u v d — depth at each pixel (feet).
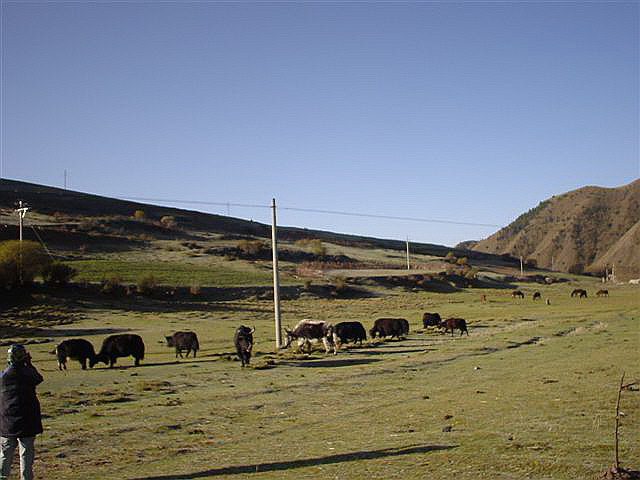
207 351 112.27
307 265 373.40
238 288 264.52
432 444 39.04
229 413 53.31
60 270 225.35
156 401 59.72
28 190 556.10
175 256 346.33
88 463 37.55
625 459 33.68
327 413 52.49
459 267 446.19
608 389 57.67
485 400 55.26
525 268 590.14
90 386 70.49
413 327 163.22
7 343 126.52
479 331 143.13
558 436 39.78
